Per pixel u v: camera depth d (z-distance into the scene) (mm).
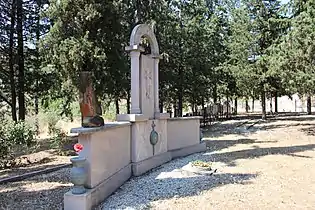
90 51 10273
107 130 5301
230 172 6844
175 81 15125
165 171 7102
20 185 6117
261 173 6676
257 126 17125
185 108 22953
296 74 11977
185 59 15281
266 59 17766
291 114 26094
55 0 10500
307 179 6102
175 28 14969
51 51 10727
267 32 18906
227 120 21938
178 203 4781
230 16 21547
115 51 11039
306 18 11203
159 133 7973
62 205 4758
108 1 10734
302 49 11086
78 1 10453
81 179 4352
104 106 16578
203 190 5473
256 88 19219
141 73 7258
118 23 11039
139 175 6734
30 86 14453
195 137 9922
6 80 14477
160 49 13953
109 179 5309
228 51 19984
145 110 7398
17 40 14273
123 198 5070
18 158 9094
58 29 10641
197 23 15664
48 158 9273
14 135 9117
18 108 15125
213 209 4488
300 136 12727
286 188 5508
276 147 10211
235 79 19688
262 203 4719
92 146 4641
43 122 14281
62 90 11625
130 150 6699
